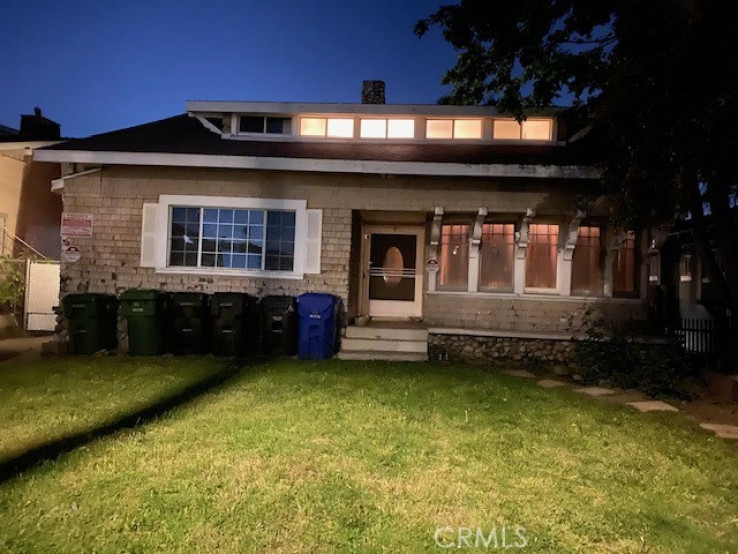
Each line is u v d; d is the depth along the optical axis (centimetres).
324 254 1066
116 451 461
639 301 1049
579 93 938
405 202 1062
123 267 1073
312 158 1023
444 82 1041
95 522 345
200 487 395
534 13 887
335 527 345
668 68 674
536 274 1086
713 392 817
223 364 889
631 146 751
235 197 1071
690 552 332
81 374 796
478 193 1053
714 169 728
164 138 1177
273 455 464
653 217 843
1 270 1296
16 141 1392
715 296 1507
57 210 1614
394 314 1250
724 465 486
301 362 922
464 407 649
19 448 477
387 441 511
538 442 527
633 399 770
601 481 433
